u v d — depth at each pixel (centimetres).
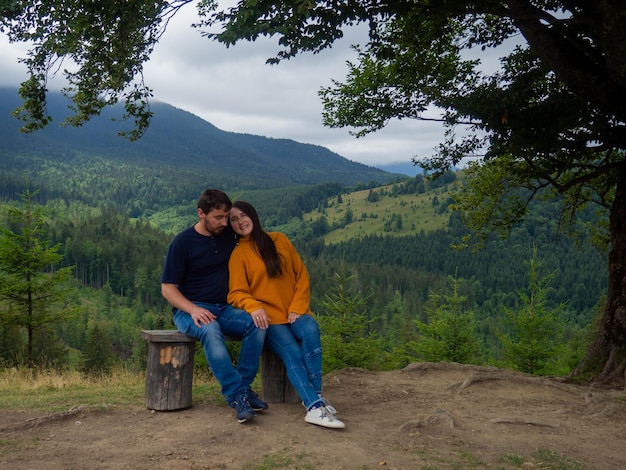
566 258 18012
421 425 464
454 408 550
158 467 361
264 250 479
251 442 409
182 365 490
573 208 1194
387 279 19088
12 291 1930
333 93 1084
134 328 11925
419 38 930
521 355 1603
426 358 1672
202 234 486
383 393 609
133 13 735
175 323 499
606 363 709
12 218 1972
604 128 781
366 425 466
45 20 726
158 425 449
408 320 2666
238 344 1338
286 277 492
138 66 836
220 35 613
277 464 367
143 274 16050
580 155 834
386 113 1033
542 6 796
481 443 438
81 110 866
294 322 479
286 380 521
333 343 1309
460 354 1641
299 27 639
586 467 399
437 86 1008
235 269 483
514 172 1003
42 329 2089
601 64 738
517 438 458
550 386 664
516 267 18988
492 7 706
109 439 416
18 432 435
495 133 823
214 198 466
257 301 473
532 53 838
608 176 949
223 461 373
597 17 632
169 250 482
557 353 1589
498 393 632
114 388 781
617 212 746
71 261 17138
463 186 1292
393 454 396
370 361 1320
